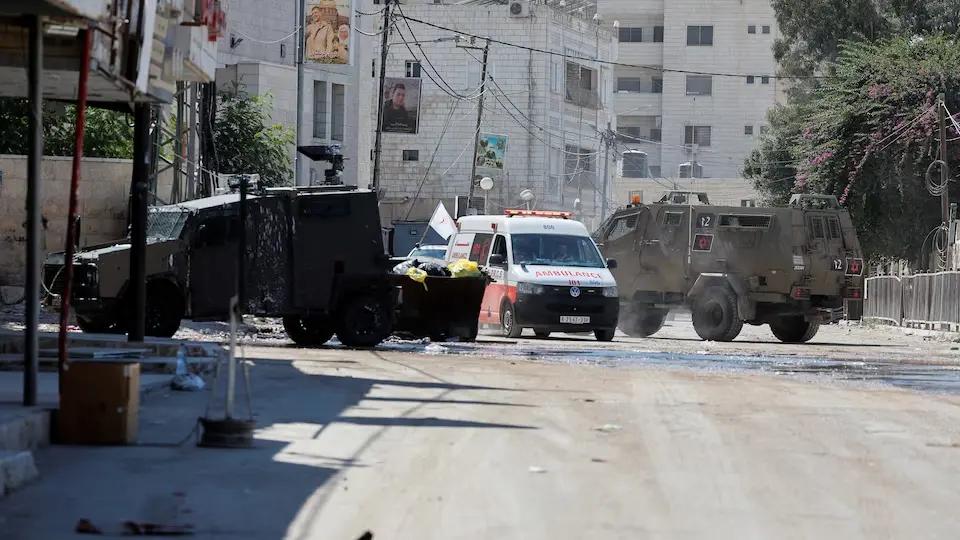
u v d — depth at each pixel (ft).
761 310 272.72
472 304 220.84
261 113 383.65
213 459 85.87
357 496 73.82
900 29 572.51
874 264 455.63
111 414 90.94
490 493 75.31
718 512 70.74
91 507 69.31
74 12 98.22
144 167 150.61
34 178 95.45
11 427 84.02
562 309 248.32
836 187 422.41
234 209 193.26
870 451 95.04
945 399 137.08
